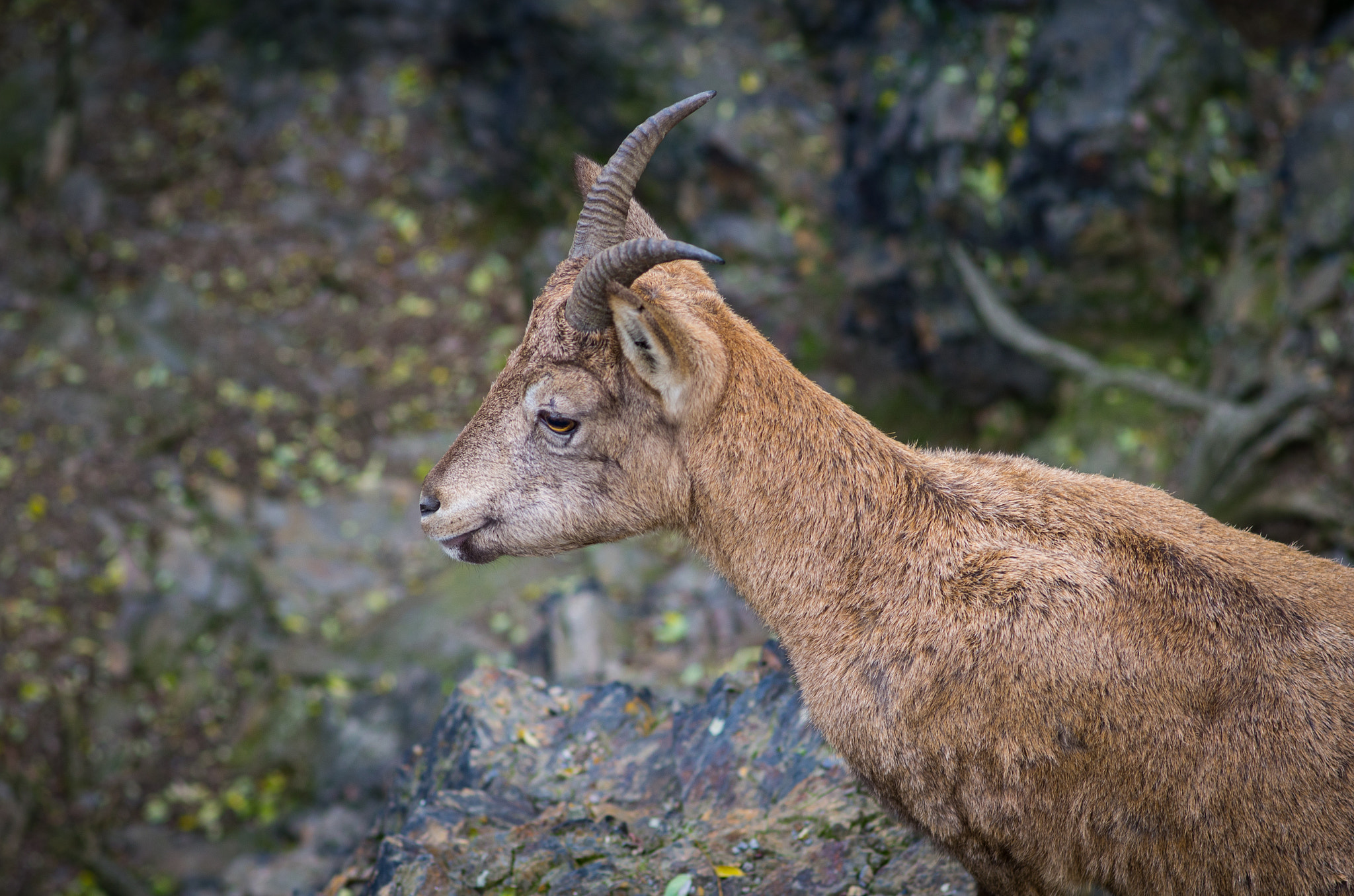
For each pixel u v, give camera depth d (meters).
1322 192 17.56
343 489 21.39
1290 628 6.04
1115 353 19.08
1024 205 18.67
